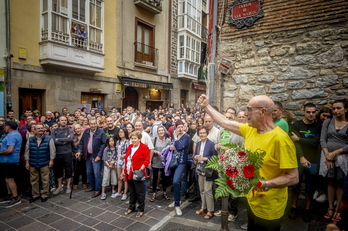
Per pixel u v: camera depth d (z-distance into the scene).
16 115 7.45
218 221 3.33
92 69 9.35
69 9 8.35
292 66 4.08
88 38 9.21
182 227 3.17
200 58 17.19
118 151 4.39
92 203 4.12
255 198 1.85
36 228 3.23
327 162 3.04
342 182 3.03
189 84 16.89
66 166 4.68
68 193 4.64
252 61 4.49
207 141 3.48
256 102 1.77
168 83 14.16
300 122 3.41
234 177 1.60
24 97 7.89
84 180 5.04
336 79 3.69
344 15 3.61
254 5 4.41
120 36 11.13
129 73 11.70
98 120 5.94
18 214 3.67
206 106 2.27
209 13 5.21
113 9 10.71
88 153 4.64
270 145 1.72
